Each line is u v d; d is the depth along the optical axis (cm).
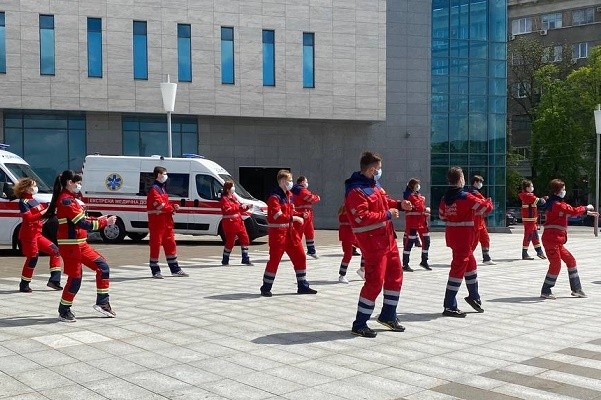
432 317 924
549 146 5300
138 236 2372
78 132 3312
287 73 3472
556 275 1094
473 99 3969
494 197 4000
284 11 3459
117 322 865
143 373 633
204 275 1383
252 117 3462
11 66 3097
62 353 706
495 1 3984
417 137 3856
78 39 3177
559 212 1083
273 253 1081
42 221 1148
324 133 3703
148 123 3416
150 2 3269
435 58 3912
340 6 3544
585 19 6794
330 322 873
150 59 3278
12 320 878
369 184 786
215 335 790
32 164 3253
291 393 575
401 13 3822
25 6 3105
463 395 575
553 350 738
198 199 2217
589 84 5272
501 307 1014
